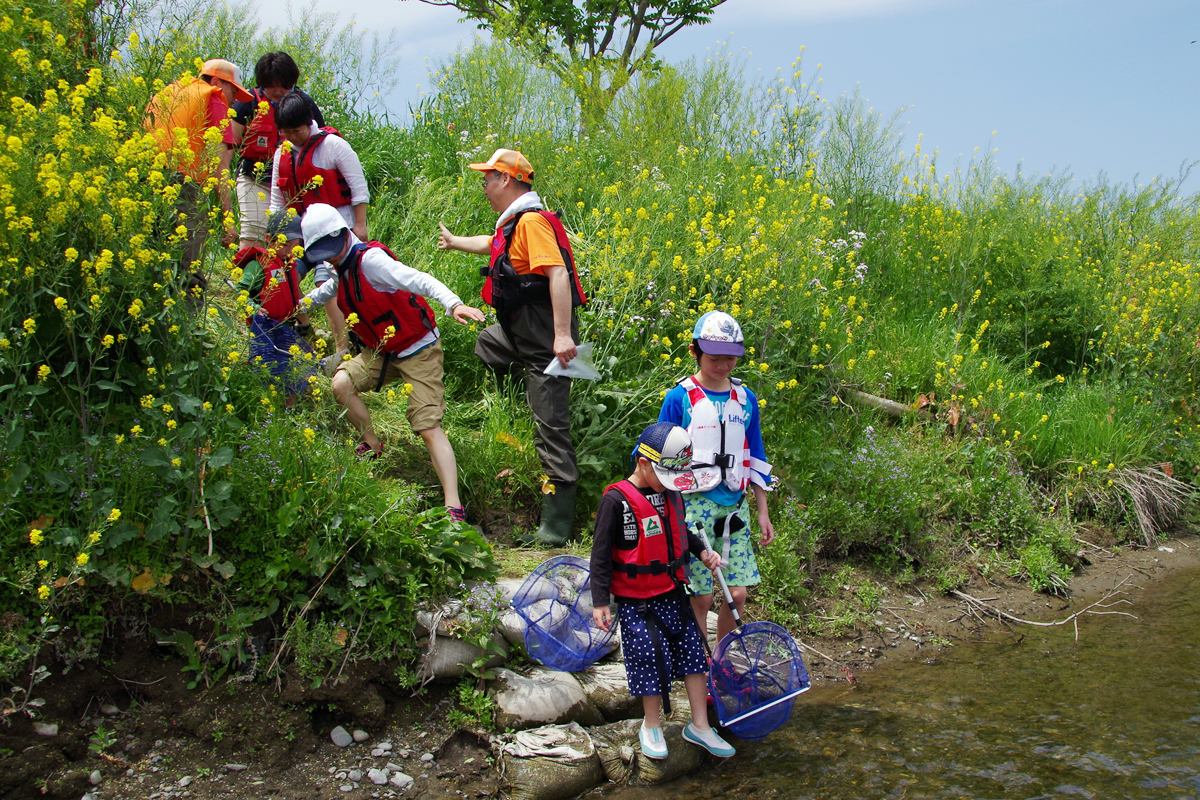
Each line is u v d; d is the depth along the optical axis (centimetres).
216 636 334
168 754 318
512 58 803
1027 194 995
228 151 439
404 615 363
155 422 346
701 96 846
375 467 442
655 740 343
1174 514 698
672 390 380
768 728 353
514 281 446
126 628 333
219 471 359
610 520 346
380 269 404
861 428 614
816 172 817
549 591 389
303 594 355
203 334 357
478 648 371
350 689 342
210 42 564
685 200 671
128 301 356
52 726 307
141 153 342
